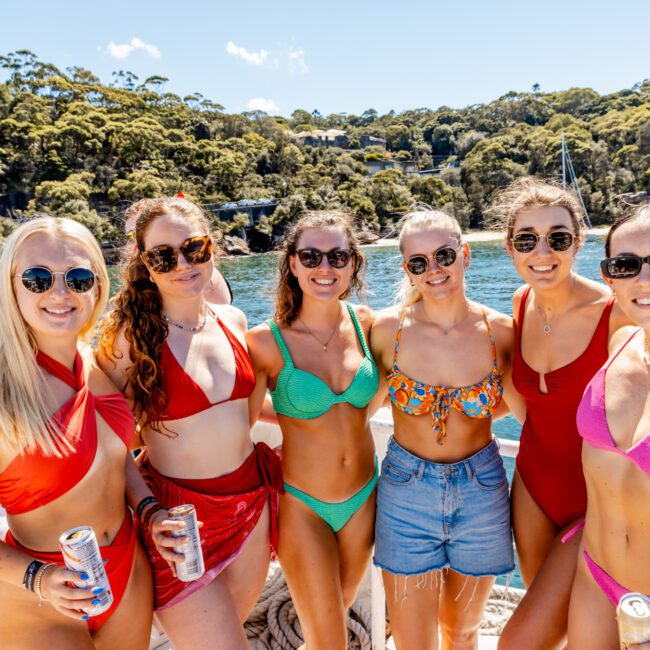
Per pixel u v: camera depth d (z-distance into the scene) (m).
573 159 75.62
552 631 1.95
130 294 1.98
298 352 2.27
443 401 2.16
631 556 1.54
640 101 113.75
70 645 1.58
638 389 1.56
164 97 110.00
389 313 2.40
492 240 49.84
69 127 69.50
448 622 2.30
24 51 94.00
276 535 2.19
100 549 1.68
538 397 2.13
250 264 49.84
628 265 1.57
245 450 2.11
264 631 2.75
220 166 77.00
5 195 64.94
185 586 1.86
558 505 2.11
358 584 2.40
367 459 2.32
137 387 1.93
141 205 2.43
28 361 1.56
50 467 1.55
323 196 70.31
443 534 2.17
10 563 1.50
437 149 130.38
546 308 2.16
